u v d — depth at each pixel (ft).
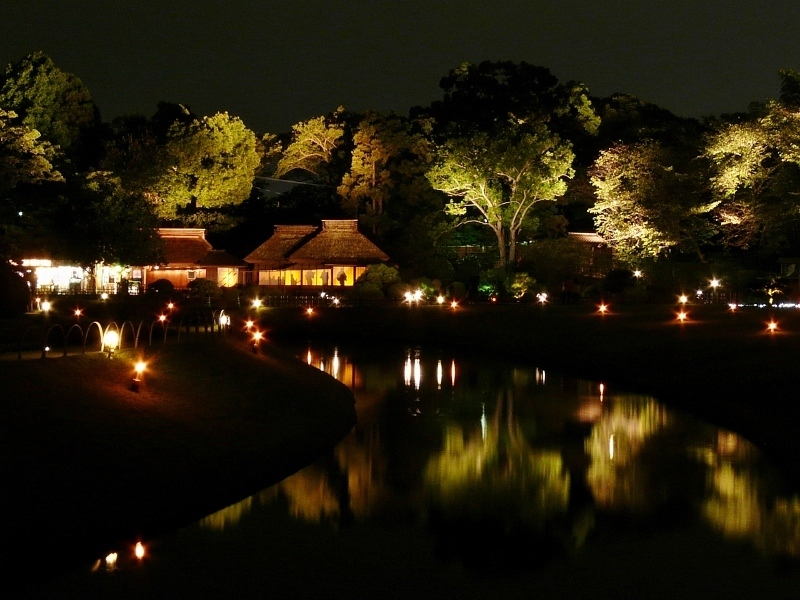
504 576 48.60
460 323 183.01
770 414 81.46
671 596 45.80
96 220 202.90
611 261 261.24
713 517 58.75
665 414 95.20
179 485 57.57
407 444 80.18
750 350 111.45
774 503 61.77
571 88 292.20
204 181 286.05
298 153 305.12
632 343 132.98
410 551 52.31
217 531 54.70
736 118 232.32
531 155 247.29
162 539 53.01
